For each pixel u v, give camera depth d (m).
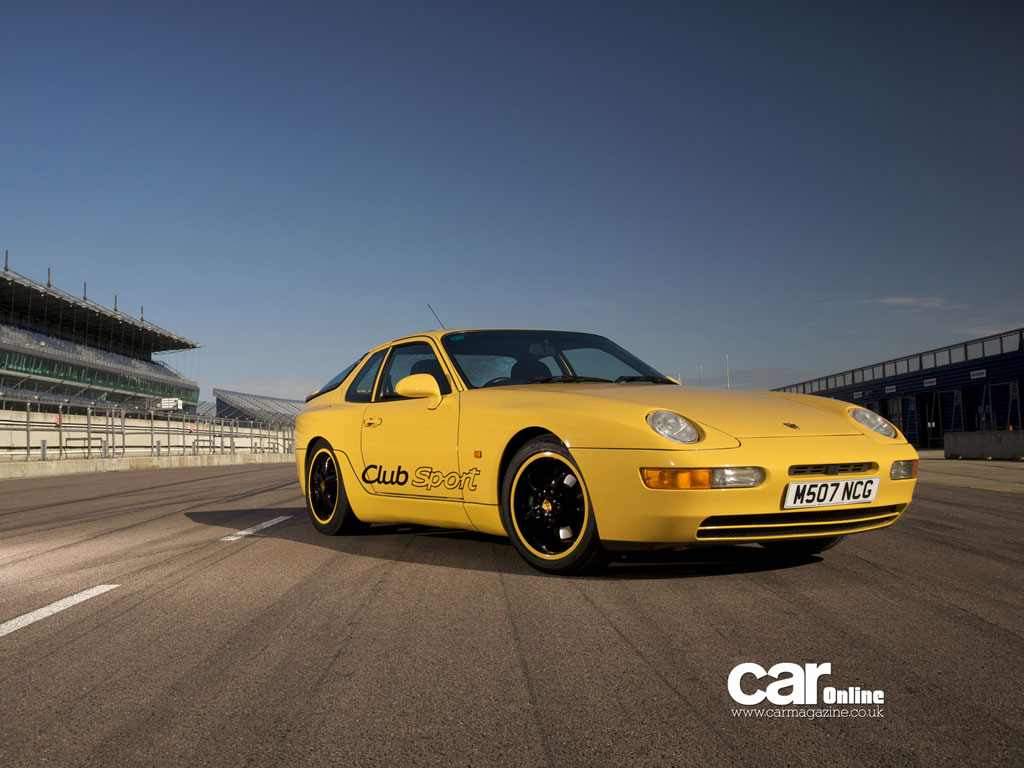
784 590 2.89
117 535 5.09
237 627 2.57
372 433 4.24
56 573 3.69
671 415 2.98
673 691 1.86
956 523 4.84
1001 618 2.46
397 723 1.71
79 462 17.81
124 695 1.94
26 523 6.07
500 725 1.68
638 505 2.89
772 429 3.03
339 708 1.81
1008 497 6.80
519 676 2.00
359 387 4.69
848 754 1.49
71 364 39.12
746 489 2.83
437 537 4.56
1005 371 23.22
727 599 2.75
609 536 2.99
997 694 1.79
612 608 2.67
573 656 2.15
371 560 3.78
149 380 46.56
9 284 35.16
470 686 1.93
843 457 2.99
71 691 1.98
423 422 3.88
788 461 2.88
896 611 2.56
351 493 4.42
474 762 1.50
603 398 3.20
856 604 2.66
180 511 6.73
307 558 3.91
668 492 2.83
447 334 4.19
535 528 3.36
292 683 2.00
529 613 2.64
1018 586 2.93
